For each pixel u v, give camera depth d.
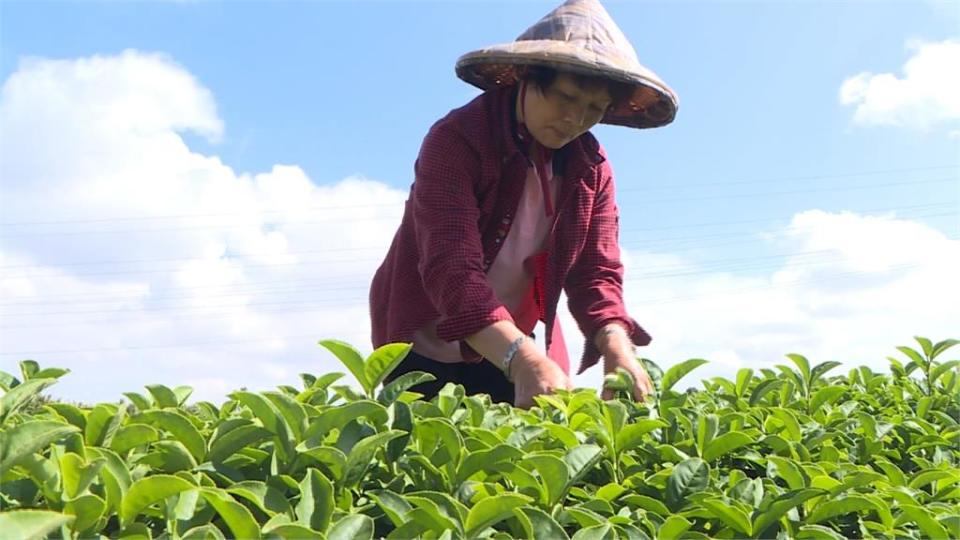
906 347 3.33
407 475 1.64
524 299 3.77
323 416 1.56
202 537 1.17
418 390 3.62
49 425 1.20
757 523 1.62
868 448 2.29
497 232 3.43
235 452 1.53
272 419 1.53
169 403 1.91
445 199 3.11
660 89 3.20
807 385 3.00
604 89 3.08
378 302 3.87
